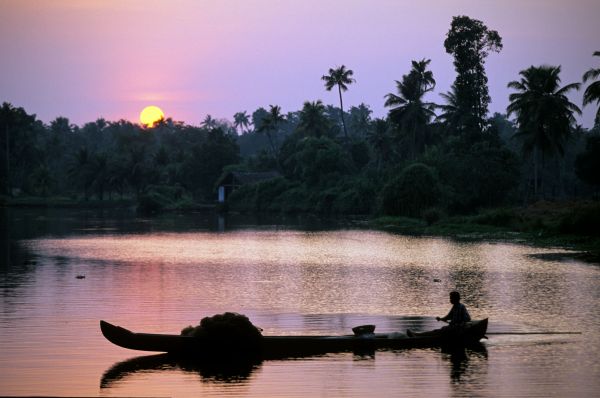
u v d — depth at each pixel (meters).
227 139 153.75
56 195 163.00
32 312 26.16
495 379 17.97
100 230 73.62
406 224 79.94
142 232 70.81
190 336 19.92
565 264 41.31
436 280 34.81
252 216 110.25
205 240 60.75
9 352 20.42
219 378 18.11
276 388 17.31
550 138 84.94
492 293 30.89
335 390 17.17
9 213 114.81
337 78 137.00
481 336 21.19
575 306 27.64
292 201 122.25
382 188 99.81
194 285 33.19
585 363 19.38
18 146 168.00
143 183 145.12
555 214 68.94
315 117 138.62
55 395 16.78
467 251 49.31
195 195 146.88
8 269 39.00
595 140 86.50
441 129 109.94
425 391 17.06
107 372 18.58
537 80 83.19
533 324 24.27
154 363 19.47
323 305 28.03
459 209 87.50
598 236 56.03
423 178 85.88
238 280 34.94
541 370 18.75
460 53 99.44
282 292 31.20
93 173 148.12
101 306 27.52
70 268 39.69
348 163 122.94
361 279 35.38
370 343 20.88
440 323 24.64
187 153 168.38
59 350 20.69
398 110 106.44
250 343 20.20
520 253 47.69
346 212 110.38
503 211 72.12
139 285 33.06
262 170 146.62
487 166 86.81
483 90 100.00
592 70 67.62
